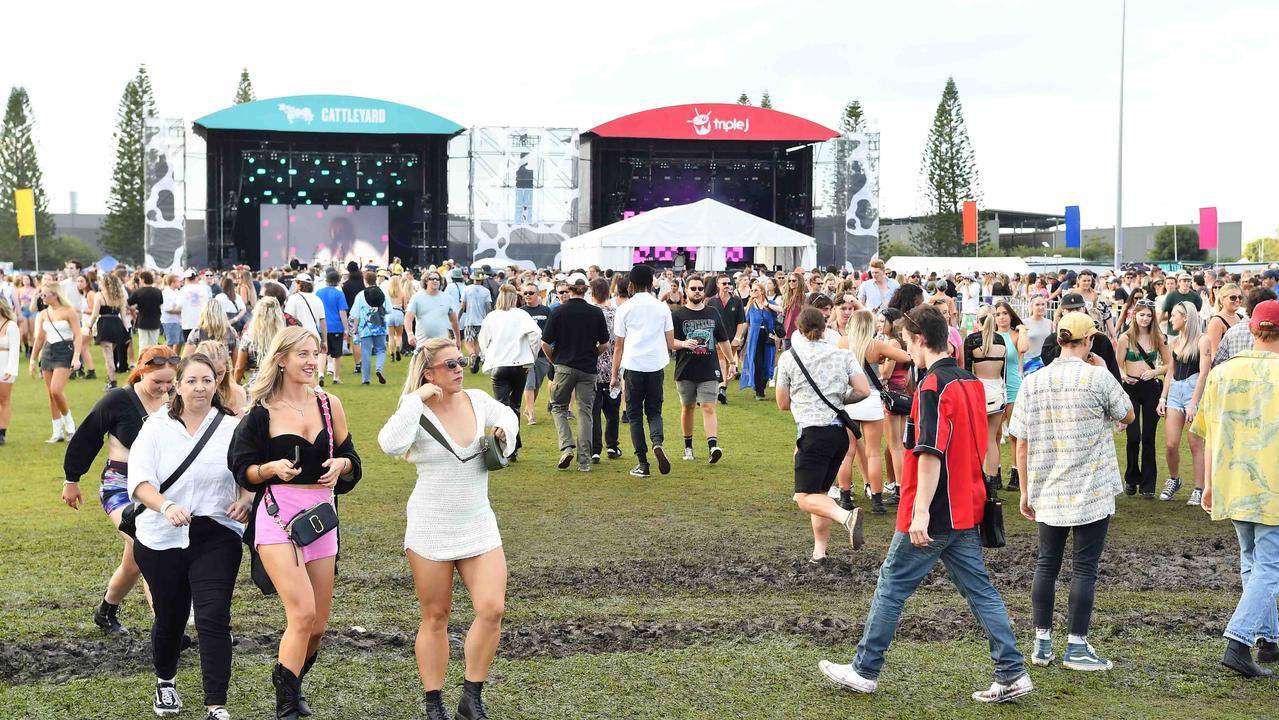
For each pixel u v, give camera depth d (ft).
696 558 26.48
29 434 44.27
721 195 159.74
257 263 154.81
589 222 155.12
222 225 145.89
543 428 47.73
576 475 37.24
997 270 144.56
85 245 337.52
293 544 16.12
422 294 49.67
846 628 21.09
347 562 25.67
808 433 25.41
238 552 16.84
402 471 37.19
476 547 16.47
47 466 37.55
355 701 17.52
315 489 16.55
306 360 16.40
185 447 16.60
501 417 16.83
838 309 38.50
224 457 16.76
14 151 254.68
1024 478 19.60
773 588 24.12
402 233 159.53
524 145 146.92
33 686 17.88
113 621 20.44
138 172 241.14
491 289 80.48
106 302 58.95
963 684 18.35
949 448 17.53
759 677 18.62
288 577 16.01
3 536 27.68
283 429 16.26
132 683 18.10
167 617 16.69
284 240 155.22
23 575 24.17
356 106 143.54
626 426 48.47
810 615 21.97
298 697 16.28
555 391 38.04
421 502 16.55
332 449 16.76
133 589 23.07
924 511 17.37
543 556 26.66
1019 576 25.09
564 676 18.62
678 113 148.25
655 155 156.87
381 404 54.08
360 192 156.25
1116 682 18.47
